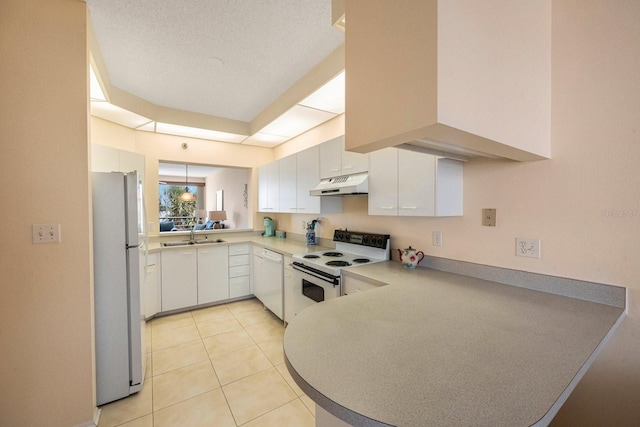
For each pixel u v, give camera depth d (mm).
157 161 3693
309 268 2393
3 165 1457
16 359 1491
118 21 1842
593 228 1274
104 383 1830
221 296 3723
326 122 3236
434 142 1109
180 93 2947
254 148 4438
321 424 1027
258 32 1988
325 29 1962
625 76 1167
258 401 1875
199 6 1725
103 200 1833
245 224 6156
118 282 1875
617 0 1180
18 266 1488
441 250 1972
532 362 779
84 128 1625
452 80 793
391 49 890
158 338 2766
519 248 1537
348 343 898
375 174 2141
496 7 982
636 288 1171
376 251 2469
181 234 3873
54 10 1564
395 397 624
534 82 1230
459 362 778
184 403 1854
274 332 2910
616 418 1219
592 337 938
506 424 543
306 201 3004
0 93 1450
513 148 1120
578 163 1307
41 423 1536
